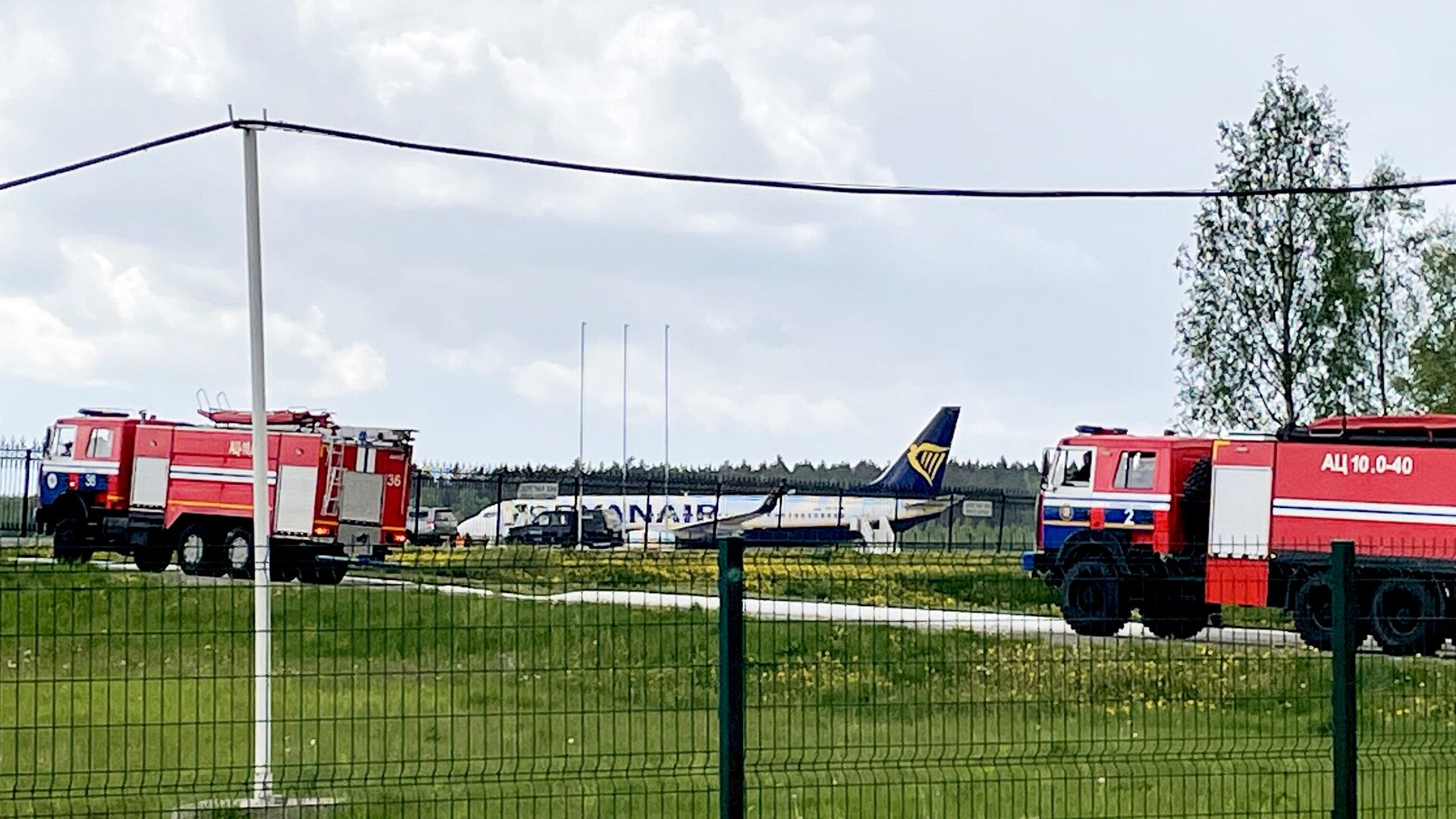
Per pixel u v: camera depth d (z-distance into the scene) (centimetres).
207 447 4028
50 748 1091
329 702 1119
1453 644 1314
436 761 990
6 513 4078
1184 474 3394
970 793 1058
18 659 931
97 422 4128
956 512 6384
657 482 7219
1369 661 1322
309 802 1034
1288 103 5331
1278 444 3058
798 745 1120
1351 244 5256
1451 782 1195
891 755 1109
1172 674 1125
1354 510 2988
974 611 1074
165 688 1081
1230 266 5300
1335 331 5212
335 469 3947
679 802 1057
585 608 1009
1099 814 1077
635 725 1115
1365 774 1184
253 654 1016
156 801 1030
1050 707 1080
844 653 1058
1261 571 2969
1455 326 5600
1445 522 2919
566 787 1021
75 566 977
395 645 1003
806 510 6412
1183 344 5347
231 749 1044
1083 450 3484
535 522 6519
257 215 1291
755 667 1078
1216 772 1110
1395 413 5362
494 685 995
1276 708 1149
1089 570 1372
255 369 1270
